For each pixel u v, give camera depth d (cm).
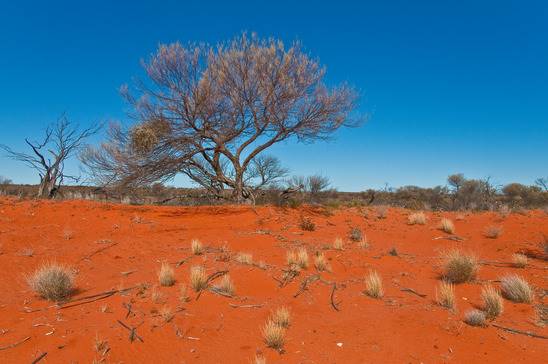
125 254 938
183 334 524
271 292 697
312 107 1545
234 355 485
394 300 686
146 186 1638
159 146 1516
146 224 1234
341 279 799
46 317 551
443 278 826
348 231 1277
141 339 499
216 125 1569
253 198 1709
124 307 589
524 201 2461
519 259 926
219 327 552
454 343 524
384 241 1184
